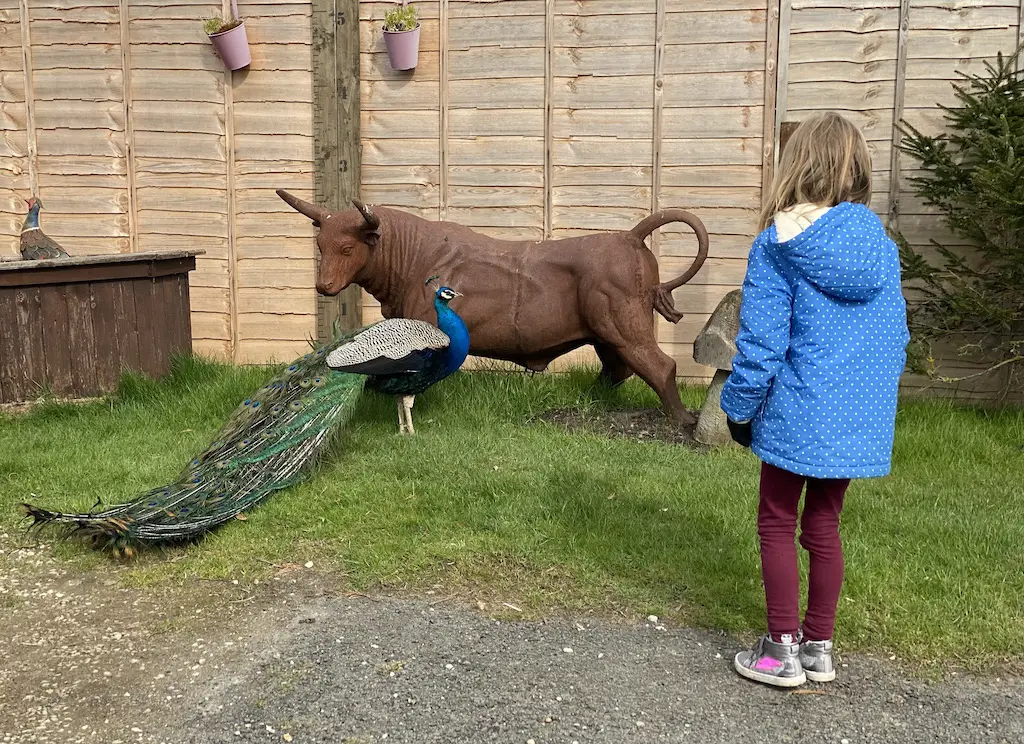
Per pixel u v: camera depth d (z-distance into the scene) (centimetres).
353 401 541
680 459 577
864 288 308
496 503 500
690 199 793
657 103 784
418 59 812
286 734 313
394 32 781
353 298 838
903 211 761
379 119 825
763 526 338
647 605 399
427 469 548
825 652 341
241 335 864
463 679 345
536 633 379
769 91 766
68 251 864
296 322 856
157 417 665
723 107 777
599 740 311
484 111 811
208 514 466
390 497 509
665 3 774
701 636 379
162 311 742
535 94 802
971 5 734
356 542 457
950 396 751
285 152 839
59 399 689
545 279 651
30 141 862
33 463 568
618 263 638
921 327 709
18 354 674
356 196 825
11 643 374
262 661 358
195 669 354
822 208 316
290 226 846
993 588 410
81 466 564
